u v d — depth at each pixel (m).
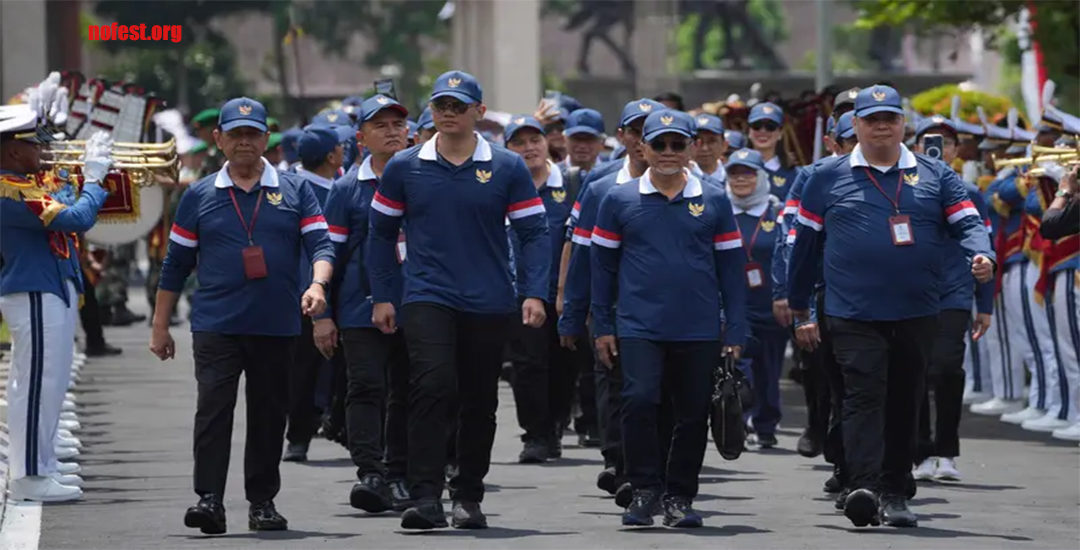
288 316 21.19
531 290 21.11
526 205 21.14
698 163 28.70
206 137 44.66
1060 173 28.97
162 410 35.06
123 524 22.09
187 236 21.12
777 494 24.81
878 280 21.31
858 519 21.31
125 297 55.78
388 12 85.31
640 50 73.00
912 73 71.19
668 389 21.88
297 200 21.25
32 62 55.44
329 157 27.20
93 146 23.45
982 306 25.70
